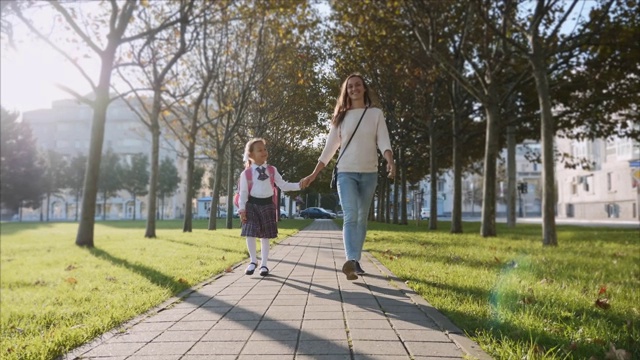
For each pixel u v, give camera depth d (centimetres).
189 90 1845
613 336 311
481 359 251
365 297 434
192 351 278
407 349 272
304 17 1375
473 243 1139
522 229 2039
